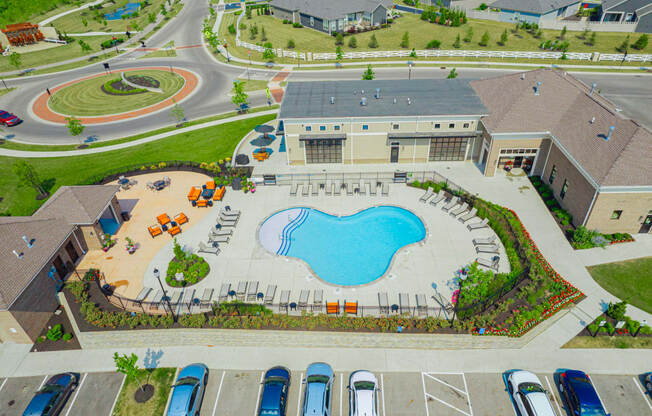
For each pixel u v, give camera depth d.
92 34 108.94
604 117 34.81
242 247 33.72
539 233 34.16
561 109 39.03
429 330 26.27
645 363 24.55
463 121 40.88
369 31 93.50
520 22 92.81
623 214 32.09
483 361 25.00
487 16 98.25
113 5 141.25
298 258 32.34
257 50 85.56
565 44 74.56
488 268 30.88
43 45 99.81
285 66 77.06
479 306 27.38
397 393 23.55
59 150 51.00
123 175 43.88
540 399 21.67
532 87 40.72
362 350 25.83
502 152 39.91
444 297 28.66
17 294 25.78
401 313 27.45
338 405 23.16
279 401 22.20
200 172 44.06
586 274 30.39
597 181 30.69
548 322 27.02
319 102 43.81
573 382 22.44
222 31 103.31
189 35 102.62
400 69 72.44
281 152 47.25
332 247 33.66
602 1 90.25
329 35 91.81
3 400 24.06
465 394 23.39
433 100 43.31
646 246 32.41
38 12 134.75
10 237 28.58
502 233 33.22
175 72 77.31
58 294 30.08
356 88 47.12
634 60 69.94
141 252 33.78
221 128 54.03
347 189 39.84
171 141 51.41
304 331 26.66
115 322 27.61
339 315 27.67
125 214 37.25
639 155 30.78
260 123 54.69
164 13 121.88
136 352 26.25
